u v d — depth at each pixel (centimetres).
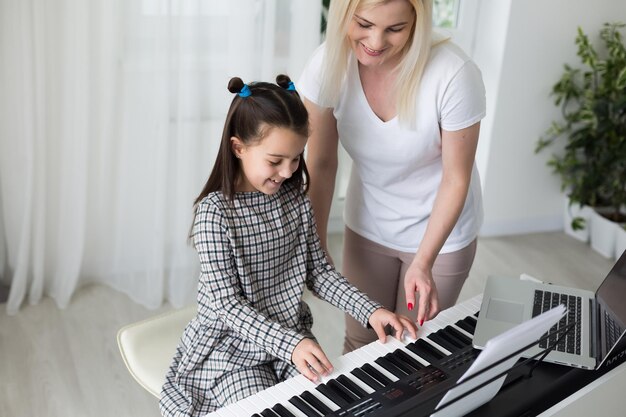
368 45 157
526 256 354
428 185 184
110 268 300
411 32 162
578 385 146
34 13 246
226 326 157
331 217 356
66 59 256
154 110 269
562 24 334
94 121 272
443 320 165
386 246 197
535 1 325
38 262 282
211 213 150
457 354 152
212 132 281
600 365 146
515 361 125
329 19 162
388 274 203
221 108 277
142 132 272
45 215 280
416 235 191
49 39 253
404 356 151
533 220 376
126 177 279
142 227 287
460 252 191
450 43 170
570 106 355
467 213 190
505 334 107
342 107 178
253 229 154
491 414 134
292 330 150
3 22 247
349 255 207
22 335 269
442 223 173
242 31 267
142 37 258
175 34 260
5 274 293
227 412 135
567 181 365
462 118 167
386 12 151
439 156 181
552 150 363
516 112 346
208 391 158
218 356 157
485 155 353
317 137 185
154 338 181
